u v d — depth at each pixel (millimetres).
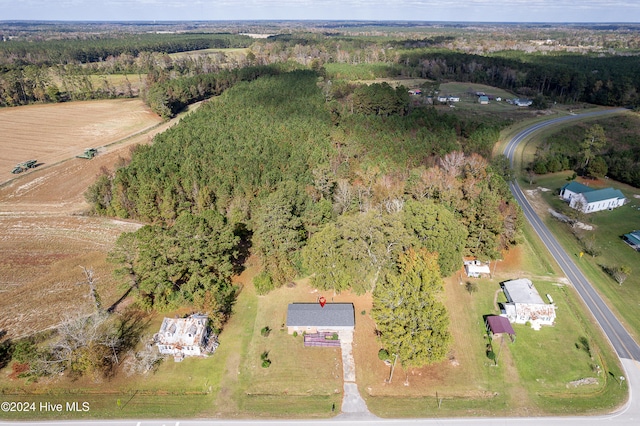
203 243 60625
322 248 60938
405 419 46656
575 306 63844
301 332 58531
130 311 62344
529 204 98562
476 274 70625
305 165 95125
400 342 49406
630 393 49594
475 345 56531
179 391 50031
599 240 82812
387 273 58438
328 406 48281
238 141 107500
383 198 80188
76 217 91812
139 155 101688
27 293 66312
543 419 46594
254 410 47781
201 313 59844
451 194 76312
